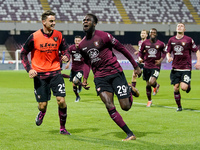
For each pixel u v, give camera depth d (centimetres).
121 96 851
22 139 867
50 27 884
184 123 1098
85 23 845
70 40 7150
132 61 868
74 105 1580
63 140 852
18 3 7131
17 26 6581
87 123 1101
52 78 906
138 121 1138
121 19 7338
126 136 898
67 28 6788
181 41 1384
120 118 844
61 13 7188
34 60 912
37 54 902
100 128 1013
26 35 7006
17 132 959
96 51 855
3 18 6756
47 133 943
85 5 7469
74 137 888
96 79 870
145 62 1647
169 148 765
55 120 1159
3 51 6588
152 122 1119
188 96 2033
